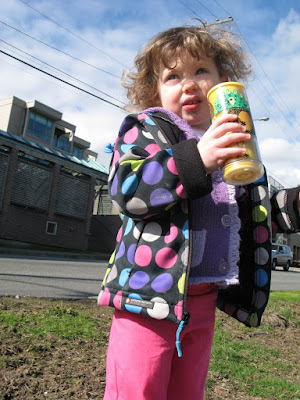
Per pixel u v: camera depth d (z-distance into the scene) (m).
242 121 1.05
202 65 1.42
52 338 2.64
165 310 1.08
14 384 1.97
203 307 1.28
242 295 1.39
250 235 1.40
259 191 1.42
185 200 1.15
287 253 21.88
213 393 2.22
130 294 1.14
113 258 1.32
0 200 14.84
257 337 3.57
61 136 30.53
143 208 1.07
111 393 1.16
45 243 16.50
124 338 1.17
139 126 1.31
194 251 1.20
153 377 1.12
